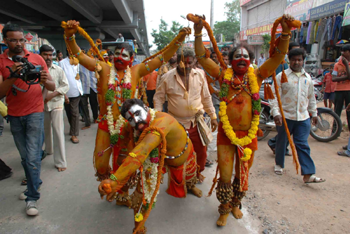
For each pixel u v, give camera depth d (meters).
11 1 15.47
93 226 2.94
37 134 3.11
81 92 5.79
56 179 4.04
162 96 3.70
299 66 3.82
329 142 5.75
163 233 2.80
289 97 3.88
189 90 3.50
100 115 2.98
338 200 3.43
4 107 4.05
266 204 3.35
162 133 2.27
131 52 2.89
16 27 2.85
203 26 2.80
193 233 2.80
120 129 2.83
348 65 5.45
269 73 2.86
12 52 2.97
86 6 14.53
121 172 2.05
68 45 2.73
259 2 21.78
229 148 2.90
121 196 3.16
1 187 3.77
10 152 5.13
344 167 4.43
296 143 3.87
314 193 3.62
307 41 12.58
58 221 3.02
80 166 4.52
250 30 22.45
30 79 2.82
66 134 6.36
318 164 4.57
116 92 2.85
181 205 3.33
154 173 2.50
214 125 3.79
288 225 2.92
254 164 4.67
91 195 3.59
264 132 6.05
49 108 4.14
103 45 10.86
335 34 11.26
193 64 3.47
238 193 3.00
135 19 19.11
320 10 12.27
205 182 3.97
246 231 2.84
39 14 18.47
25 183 3.85
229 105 2.84
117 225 2.96
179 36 2.92
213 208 3.28
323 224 2.94
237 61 2.78
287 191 3.68
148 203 2.51
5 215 3.11
